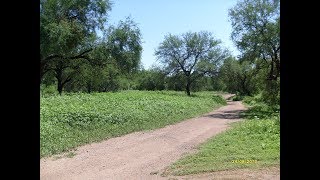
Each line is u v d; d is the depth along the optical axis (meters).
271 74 29.48
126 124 15.70
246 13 29.69
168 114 21.89
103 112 16.69
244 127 15.27
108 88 53.38
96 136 12.56
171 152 10.24
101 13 29.89
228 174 7.20
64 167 8.25
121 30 35.34
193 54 54.34
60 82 35.88
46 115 14.05
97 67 33.53
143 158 9.37
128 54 35.88
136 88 61.53
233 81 62.22
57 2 27.16
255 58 30.89
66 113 14.91
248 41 30.33
